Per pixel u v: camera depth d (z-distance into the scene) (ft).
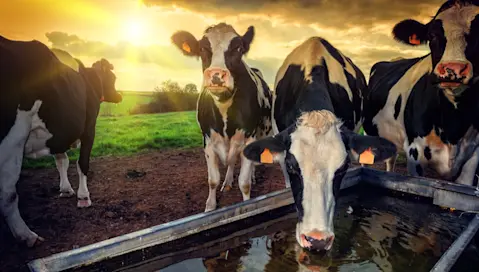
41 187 19.60
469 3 11.62
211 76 12.77
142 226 14.83
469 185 13.17
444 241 10.59
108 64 22.48
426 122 13.51
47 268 7.40
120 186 20.45
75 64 16.70
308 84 11.54
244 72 14.73
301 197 8.30
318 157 8.27
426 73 13.76
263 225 11.46
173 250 9.42
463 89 11.35
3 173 11.64
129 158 28.04
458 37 11.12
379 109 17.34
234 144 15.19
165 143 34.27
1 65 10.93
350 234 11.02
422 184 13.55
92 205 17.10
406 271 8.86
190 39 14.69
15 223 12.35
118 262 8.49
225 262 9.25
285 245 10.22
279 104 14.11
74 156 26.99
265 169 25.14
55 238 13.42
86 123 16.78
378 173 14.85
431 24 12.24
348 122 13.80
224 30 14.02
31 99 11.93
